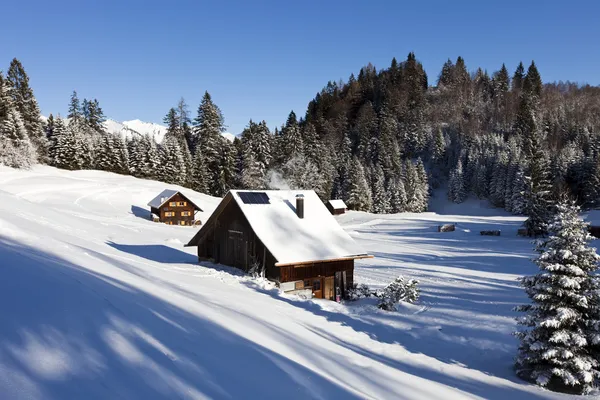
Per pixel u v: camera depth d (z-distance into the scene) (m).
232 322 8.48
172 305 8.29
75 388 3.77
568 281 9.16
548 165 86.06
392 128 134.00
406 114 147.75
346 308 16.58
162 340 5.68
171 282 13.09
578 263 9.56
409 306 17.19
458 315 15.85
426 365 10.30
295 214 21.77
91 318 5.58
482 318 15.35
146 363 4.75
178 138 95.06
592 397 8.83
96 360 4.45
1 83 70.00
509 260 33.56
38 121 79.25
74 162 78.56
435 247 42.50
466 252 38.72
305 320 12.50
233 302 11.81
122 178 76.50
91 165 81.06
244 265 20.84
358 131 136.12
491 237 50.56
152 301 8.00
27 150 68.38
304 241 19.97
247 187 76.75
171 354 5.27
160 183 76.56
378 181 94.38
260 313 11.05
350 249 20.47
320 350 8.64
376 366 8.64
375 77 181.75
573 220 9.70
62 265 8.86
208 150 84.56
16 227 13.73
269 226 20.20
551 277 9.55
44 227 18.89
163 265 19.42
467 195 105.00
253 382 5.25
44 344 4.44
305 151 87.88
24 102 79.12
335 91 177.25
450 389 8.48
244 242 20.94
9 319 4.79
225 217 22.58
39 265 7.83
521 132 124.06
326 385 6.06
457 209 97.44
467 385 9.20
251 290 16.34
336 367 7.57
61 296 6.11
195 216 60.19
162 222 54.28
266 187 77.88
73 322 5.26
